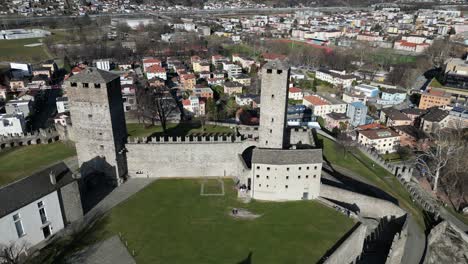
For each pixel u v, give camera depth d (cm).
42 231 7344
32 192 7025
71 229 7844
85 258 7044
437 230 9081
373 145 16600
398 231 8800
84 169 9481
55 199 7475
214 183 10012
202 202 9106
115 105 9062
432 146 16225
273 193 9212
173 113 16100
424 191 12450
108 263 6962
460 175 13038
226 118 18400
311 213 8738
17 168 10219
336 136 15100
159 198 9212
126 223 8188
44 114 19450
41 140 11994
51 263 6831
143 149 9825
